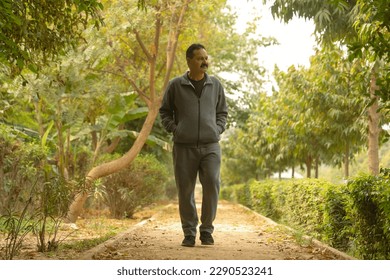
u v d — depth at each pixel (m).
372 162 10.21
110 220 13.95
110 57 12.27
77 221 12.80
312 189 10.03
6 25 5.86
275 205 15.43
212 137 7.27
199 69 7.21
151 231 10.34
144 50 12.47
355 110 12.09
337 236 8.17
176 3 11.73
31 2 6.39
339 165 17.16
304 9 9.14
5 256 6.08
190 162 7.28
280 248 7.67
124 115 13.61
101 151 17.88
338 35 9.41
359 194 6.76
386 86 5.98
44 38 6.54
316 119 13.04
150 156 17.55
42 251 6.78
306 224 10.76
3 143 11.83
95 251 6.57
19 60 6.43
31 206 12.01
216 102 7.44
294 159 20.11
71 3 6.54
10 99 12.01
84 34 11.12
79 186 8.43
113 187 14.66
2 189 11.95
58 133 12.55
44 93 11.03
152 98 12.66
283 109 15.91
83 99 12.44
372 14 6.18
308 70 12.85
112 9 11.01
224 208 23.67
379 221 6.55
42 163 12.13
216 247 7.45
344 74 11.23
